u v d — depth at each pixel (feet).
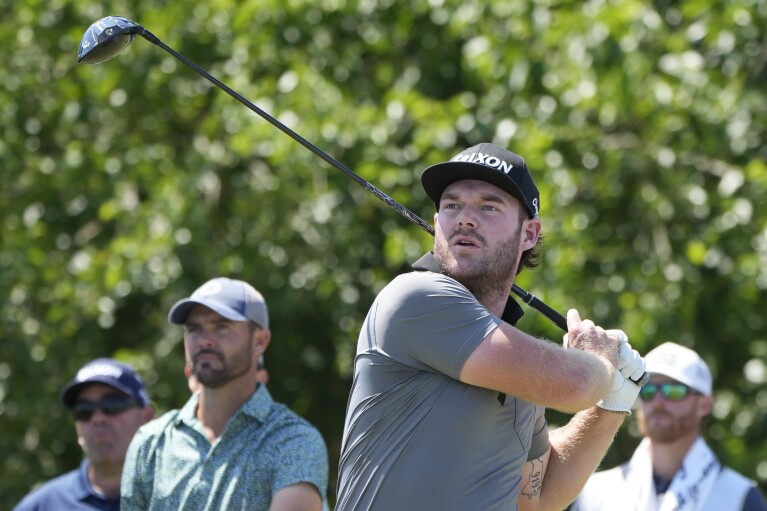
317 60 112.57
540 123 103.30
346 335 112.78
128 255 106.42
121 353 107.55
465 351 37.63
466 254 39.52
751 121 106.22
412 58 115.96
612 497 63.46
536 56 102.32
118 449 63.16
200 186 107.24
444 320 37.99
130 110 114.62
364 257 114.11
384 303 38.88
